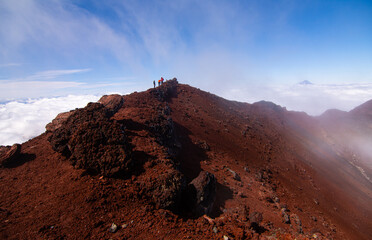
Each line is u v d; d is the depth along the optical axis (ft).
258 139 135.95
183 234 27.53
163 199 33.24
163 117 75.25
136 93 109.19
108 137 39.34
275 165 107.86
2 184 37.47
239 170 79.87
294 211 63.00
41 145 52.85
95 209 29.91
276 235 37.47
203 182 39.73
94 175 37.37
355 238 66.74
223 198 52.70
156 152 47.16
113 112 57.16
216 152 89.20
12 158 45.06
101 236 25.50
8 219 27.96
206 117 129.08
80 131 39.40
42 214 29.04
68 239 24.82
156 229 27.55
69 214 28.94
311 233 48.96
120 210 30.48
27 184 37.09
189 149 80.79
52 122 61.82
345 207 95.40
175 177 36.24
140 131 58.13
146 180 35.63
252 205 53.88
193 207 36.94
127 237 25.66
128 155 38.99
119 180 36.17
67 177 37.73
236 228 33.04
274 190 75.15
